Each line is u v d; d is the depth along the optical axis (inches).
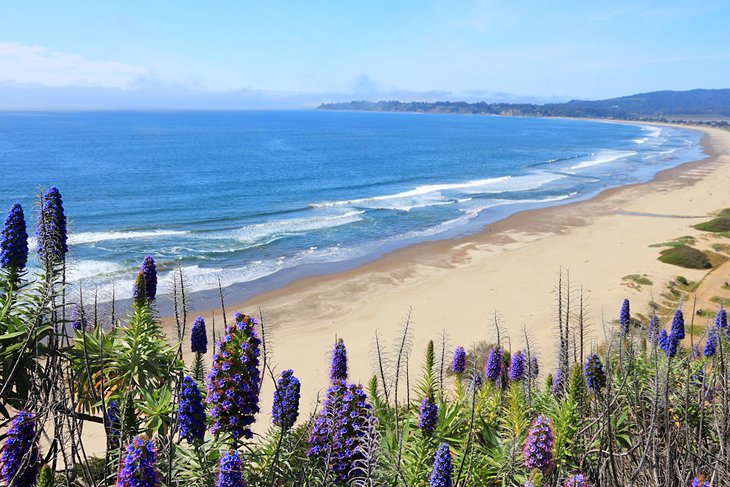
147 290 414.3
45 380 230.2
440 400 342.3
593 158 5103.3
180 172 3804.1
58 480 227.1
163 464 220.7
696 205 2655.0
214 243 1929.1
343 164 4539.9
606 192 3085.6
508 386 395.2
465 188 3294.8
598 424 302.7
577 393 308.3
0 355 282.2
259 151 5521.7
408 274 1622.8
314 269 1657.2
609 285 1444.4
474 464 271.3
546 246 1920.5
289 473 232.5
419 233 2121.1
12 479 187.0
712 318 1020.5
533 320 1218.0
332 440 221.6
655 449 250.2
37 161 4205.2
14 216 302.0
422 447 271.1
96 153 4950.8
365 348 1088.2
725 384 278.8
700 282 1472.7
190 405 210.5
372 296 1434.5
